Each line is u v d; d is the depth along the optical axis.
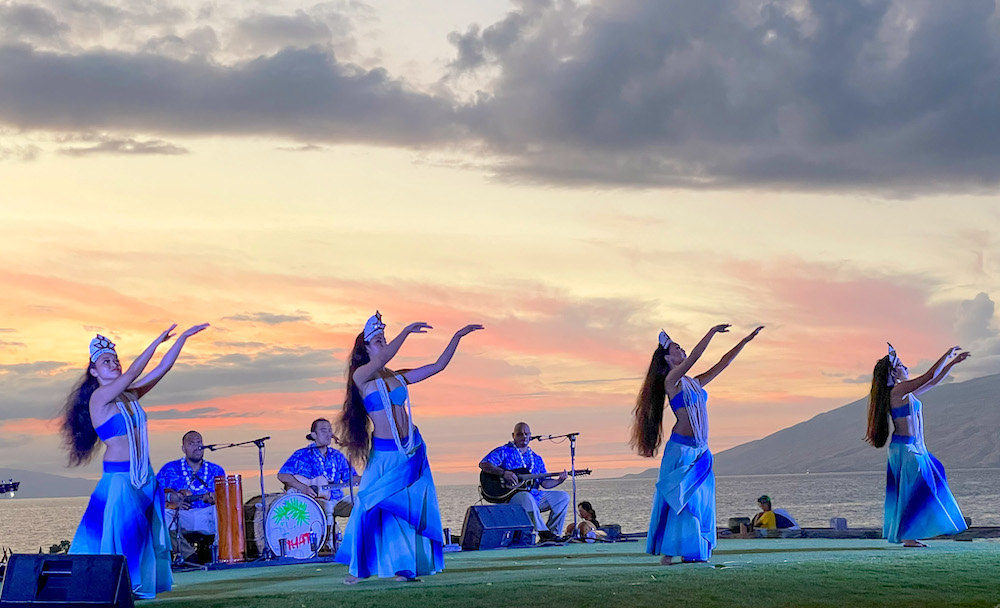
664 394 8.80
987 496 99.19
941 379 9.48
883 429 9.80
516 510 11.17
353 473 11.55
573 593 6.45
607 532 12.59
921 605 5.92
